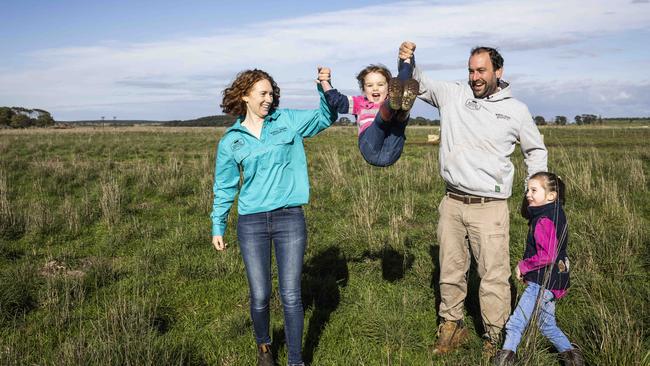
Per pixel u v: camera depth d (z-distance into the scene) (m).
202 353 3.77
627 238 5.55
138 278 5.29
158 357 3.42
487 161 3.42
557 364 3.43
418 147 25.02
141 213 8.70
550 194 3.31
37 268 5.58
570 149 20.22
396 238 6.24
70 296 4.74
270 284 3.30
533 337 3.20
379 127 3.27
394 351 3.79
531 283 3.35
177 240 6.64
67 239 7.04
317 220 7.86
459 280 3.76
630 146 24.48
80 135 44.69
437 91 3.64
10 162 15.39
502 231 3.48
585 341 3.54
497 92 3.42
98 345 3.47
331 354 3.76
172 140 36.75
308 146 25.64
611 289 4.39
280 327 4.17
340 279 5.30
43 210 7.95
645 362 3.17
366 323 4.13
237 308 4.62
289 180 3.23
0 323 4.20
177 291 5.02
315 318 4.34
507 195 3.47
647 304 4.07
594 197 8.61
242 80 3.14
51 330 4.12
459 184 3.52
